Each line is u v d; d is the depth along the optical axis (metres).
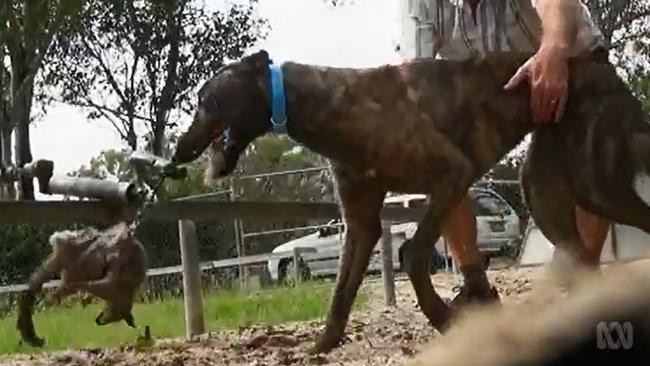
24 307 3.94
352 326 4.61
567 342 1.90
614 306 1.83
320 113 3.21
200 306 4.84
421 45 3.51
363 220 3.32
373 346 3.79
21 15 11.27
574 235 3.46
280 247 10.26
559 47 3.30
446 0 3.48
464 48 3.46
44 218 3.78
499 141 3.35
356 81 3.24
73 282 3.53
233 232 10.20
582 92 3.36
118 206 3.68
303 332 4.59
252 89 3.21
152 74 16.98
